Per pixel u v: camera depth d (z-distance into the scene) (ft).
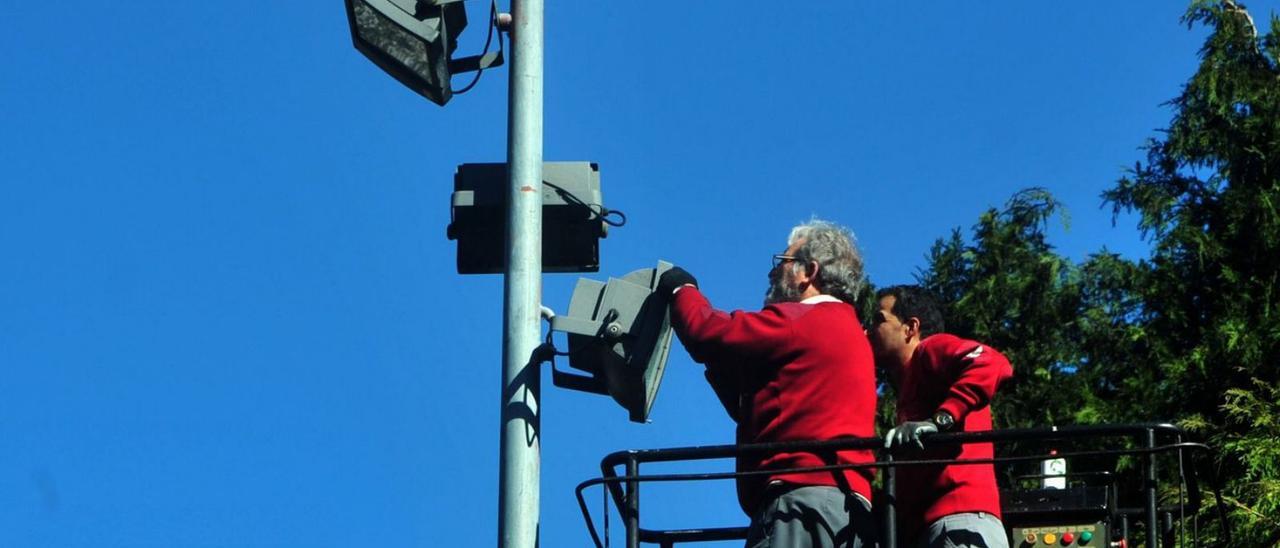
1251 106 80.02
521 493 28.68
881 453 30.78
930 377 29.96
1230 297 74.23
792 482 28.81
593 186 30.94
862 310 60.34
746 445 28.71
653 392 30.83
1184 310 75.66
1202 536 61.16
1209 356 71.67
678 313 29.91
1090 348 75.10
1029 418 72.59
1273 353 71.61
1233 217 76.79
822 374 29.50
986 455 30.14
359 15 30.19
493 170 31.40
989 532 29.32
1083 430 28.12
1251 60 81.56
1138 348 74.64
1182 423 67.77
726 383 31.07
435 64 30.63
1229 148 79.46
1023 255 76.64
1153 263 78.38
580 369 30.83
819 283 31.07
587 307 30.25
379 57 30.86
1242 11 82.48
